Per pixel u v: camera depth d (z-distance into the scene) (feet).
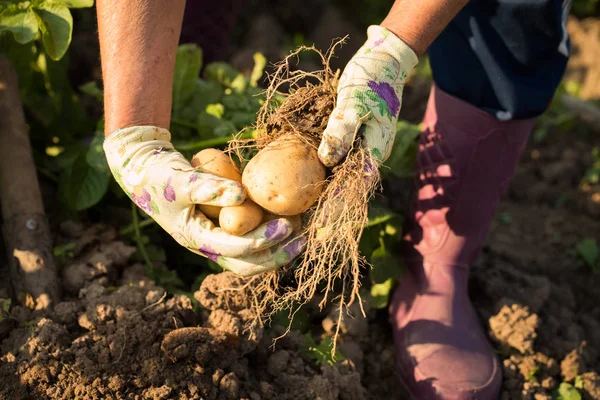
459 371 3.53
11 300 3.52
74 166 3.83
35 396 3.10
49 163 4.25
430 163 3.71
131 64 2.75
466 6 3.27
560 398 3.68
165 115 2.84
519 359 3.75
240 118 4.13
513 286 4.13
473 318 3.76
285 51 7.03
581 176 5.63
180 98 4.22
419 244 3.84
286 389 3.38
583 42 7.47
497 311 3.90
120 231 3.96
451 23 3.37
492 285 4.07
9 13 3.53
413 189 3.91
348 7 8.30
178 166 2.73
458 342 3.62
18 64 4.22
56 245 3.83
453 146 3.57
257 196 2.63
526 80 3.41
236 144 2.97
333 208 2.70
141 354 3.20
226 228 2.62
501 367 3.69
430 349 3.60
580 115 6.23
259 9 7.67
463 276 3.82
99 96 4.34
